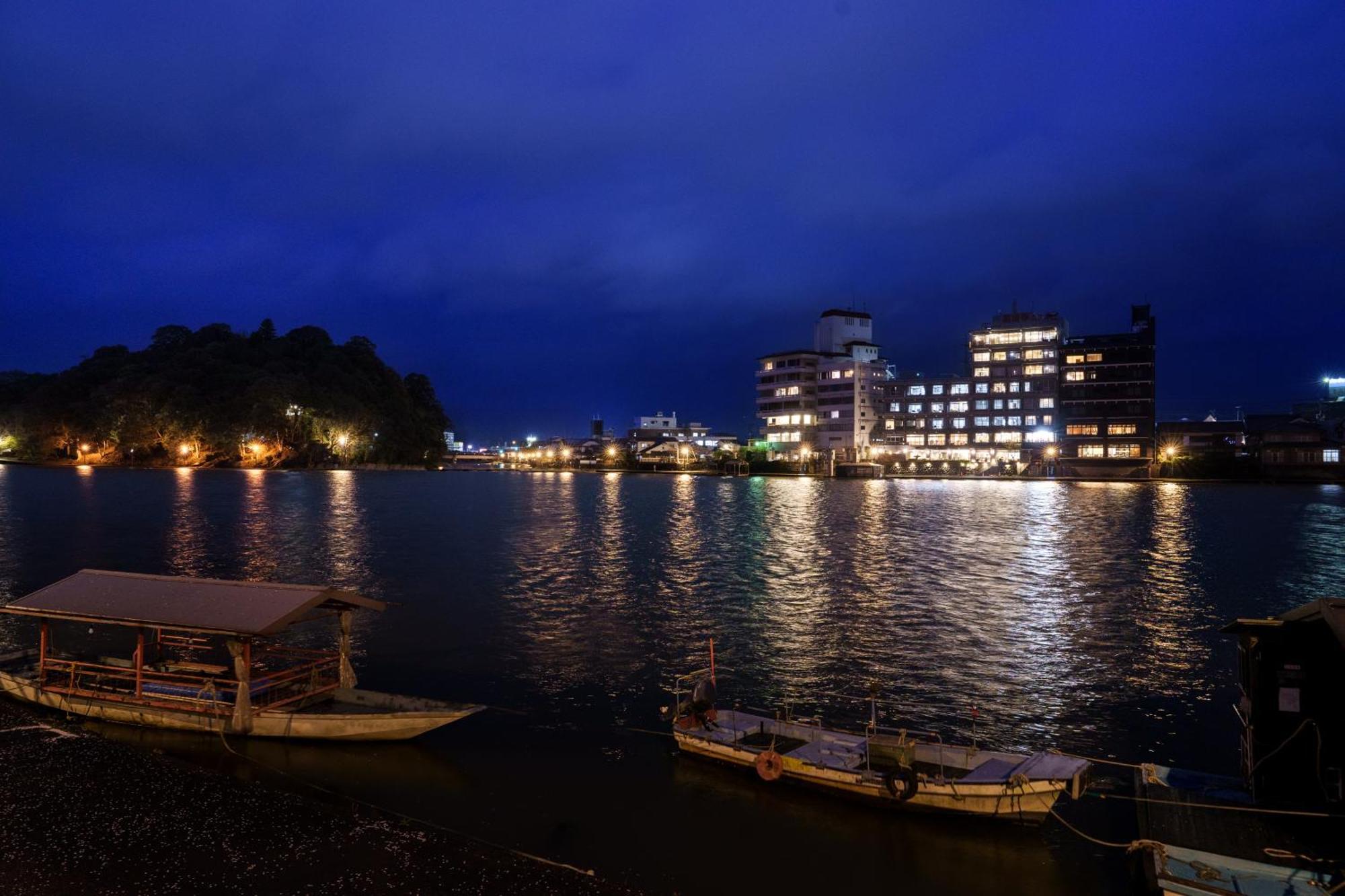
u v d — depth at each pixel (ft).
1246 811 48.70
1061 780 53.16
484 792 60.39
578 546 212.02
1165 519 283.79
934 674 94.32
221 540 220.02
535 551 203.72
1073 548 208.03
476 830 54.65
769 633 114.11
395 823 54.85
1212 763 68.49
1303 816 47.96
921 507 341.41
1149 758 69.72
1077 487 461.78
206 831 53.31
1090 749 71.67
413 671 93.86
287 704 70.28
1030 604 135.64
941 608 131.95
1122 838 54.80
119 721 71.92
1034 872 50.44
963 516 297.94
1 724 71.56
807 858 51.55
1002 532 245.65
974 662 99.19
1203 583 157.38
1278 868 42.93
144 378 640.99
